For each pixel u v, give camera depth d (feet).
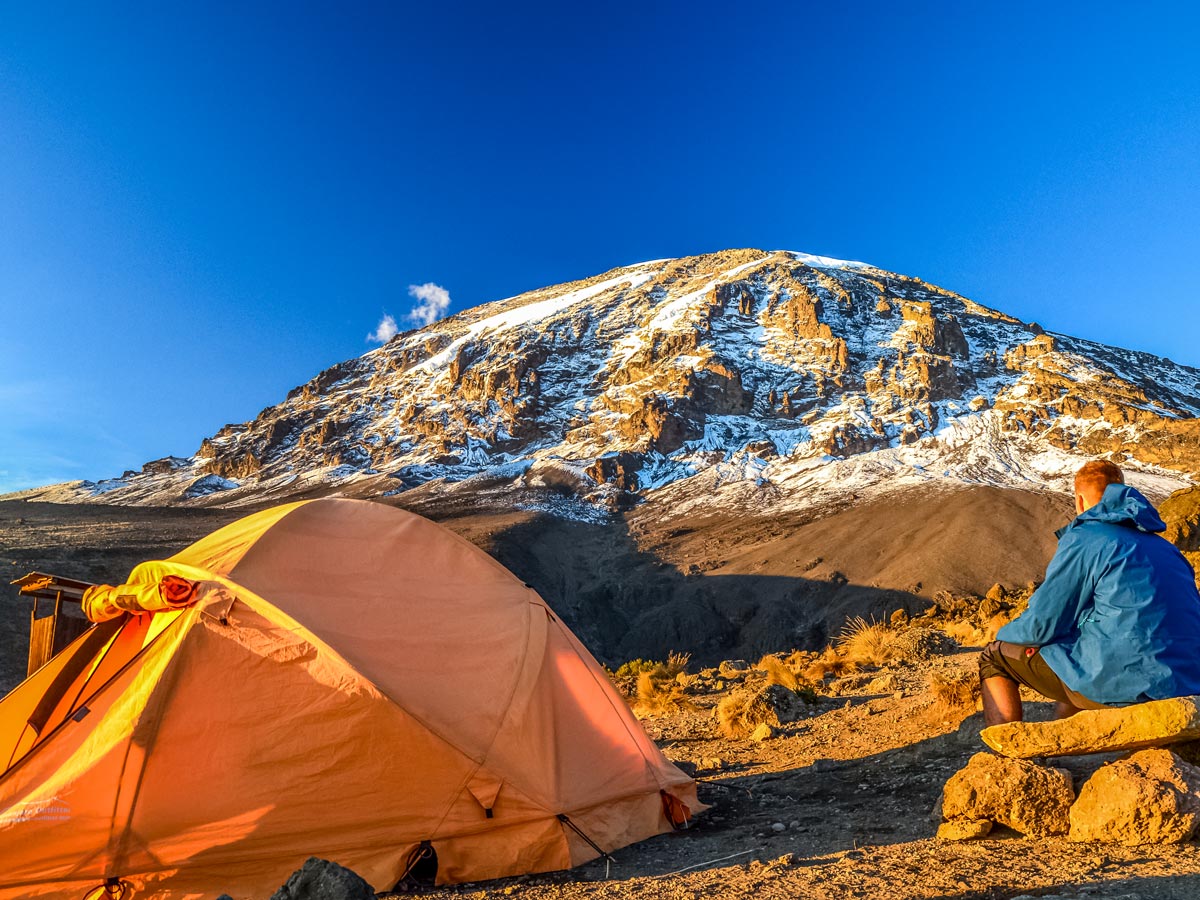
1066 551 14.62
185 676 17.60
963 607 83.97
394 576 21.53
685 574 514.27
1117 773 13.26
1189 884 10.64
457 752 17.66
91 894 15.55
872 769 22.61
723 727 33.68
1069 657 14.49
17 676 171.42
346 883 11.22
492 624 21.30
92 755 16.52
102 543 455.22
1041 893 11.36
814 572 460.96
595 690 22.07
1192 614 13.91
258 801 16.74
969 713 25.82
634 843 19.04
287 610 18.56
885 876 13.32
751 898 13.33
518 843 17.47
